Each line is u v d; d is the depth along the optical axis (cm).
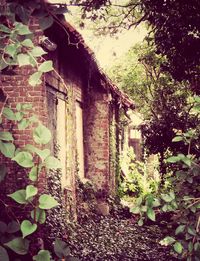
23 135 637
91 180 1173
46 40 580
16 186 627
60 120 873
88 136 1178
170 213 1086
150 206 234
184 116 976
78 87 1070
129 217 1155
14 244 138
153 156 1948
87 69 1023
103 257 750
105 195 1162
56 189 725
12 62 159
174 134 979
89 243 827
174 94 1080
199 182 281
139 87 1936
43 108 643
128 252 795
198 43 745
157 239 904
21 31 157
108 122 1175
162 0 705
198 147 708
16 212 604
